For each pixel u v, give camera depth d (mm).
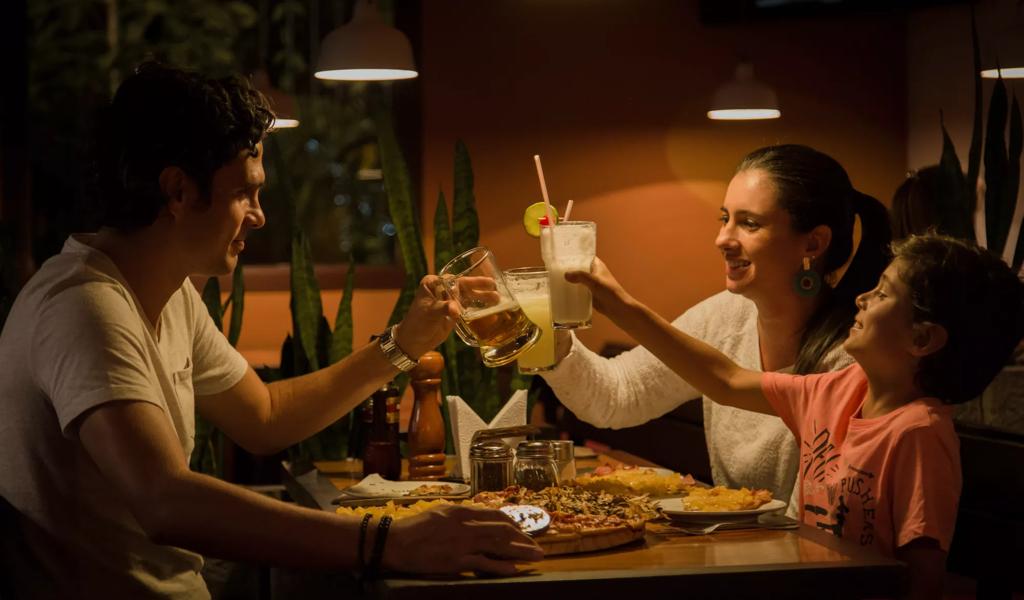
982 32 4184
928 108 4738
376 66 3666
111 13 5820
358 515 1548
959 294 1668
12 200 4578
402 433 2537
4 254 3191
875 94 4953
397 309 2551
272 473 3357
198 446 2695
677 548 1451
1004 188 2516
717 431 2258
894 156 4973
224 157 1559
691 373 1935
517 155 4797
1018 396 2229
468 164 2533
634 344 4672
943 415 1648
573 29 4801
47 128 5492
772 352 2201
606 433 3637
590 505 1557
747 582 1317
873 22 4922
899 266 1707
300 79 5992
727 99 4328
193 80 1554
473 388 2375
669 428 3139
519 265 4812
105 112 1573
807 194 2064
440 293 1911
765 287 2113
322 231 6164
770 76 4918
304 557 1313
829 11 4586
